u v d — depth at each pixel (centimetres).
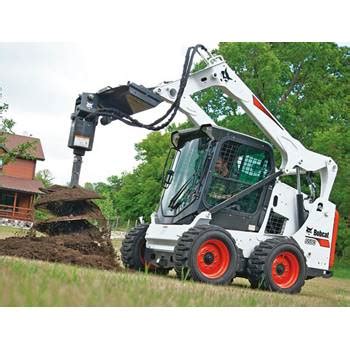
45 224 944
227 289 646
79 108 863
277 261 877
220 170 893
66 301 339
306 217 964
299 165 968
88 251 911
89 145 880
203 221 853
